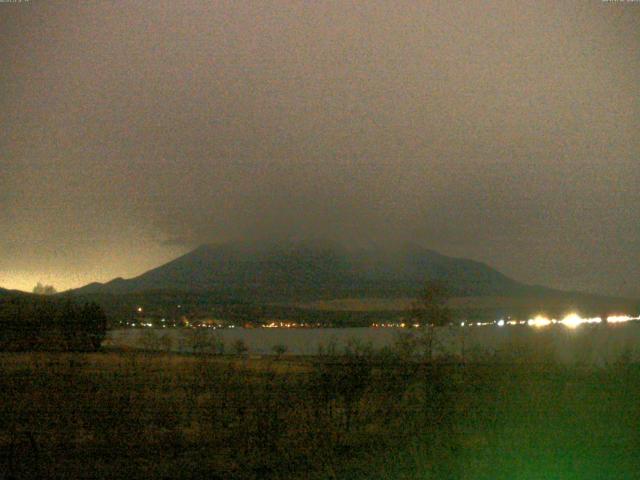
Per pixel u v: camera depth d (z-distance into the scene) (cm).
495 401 1238
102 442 1194
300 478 1001
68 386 1611
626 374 1332
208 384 1540
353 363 1373
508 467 984
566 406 1229
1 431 1270
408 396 1318
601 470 972
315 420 1248
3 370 1886
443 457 1013
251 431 1223
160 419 1297
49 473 1035
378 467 1023
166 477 1019
